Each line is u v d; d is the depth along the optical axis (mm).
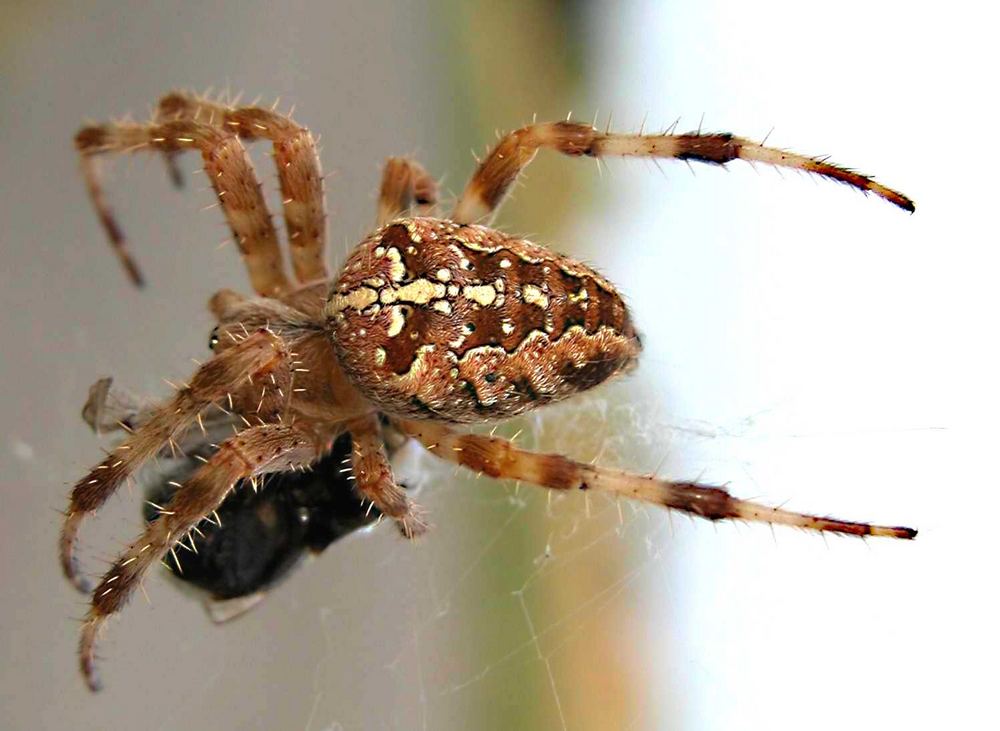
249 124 123
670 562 126
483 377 116
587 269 118
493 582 128
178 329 133
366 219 130
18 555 128
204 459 119
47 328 133
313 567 127
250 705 124
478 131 137
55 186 137
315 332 121
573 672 125
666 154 119
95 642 117
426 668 126
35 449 130
